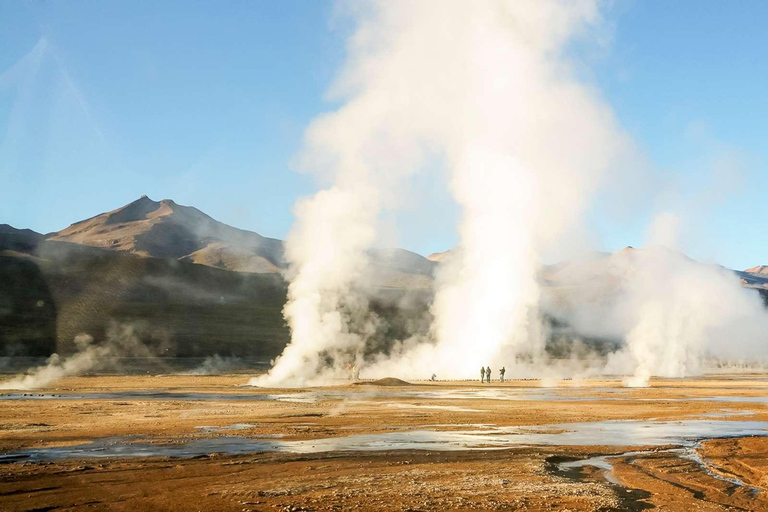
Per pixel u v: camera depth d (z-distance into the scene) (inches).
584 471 747.4
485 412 1341.0
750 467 794.2
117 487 615.5
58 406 1400.1
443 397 1768.0
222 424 1091.9
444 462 761.6
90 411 1299.2
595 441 960.9
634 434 1045.2
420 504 562.3
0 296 4879.4
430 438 957.2
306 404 1498.5
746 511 589.0
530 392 1994.3
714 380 2970.0
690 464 802.2
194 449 831.1
